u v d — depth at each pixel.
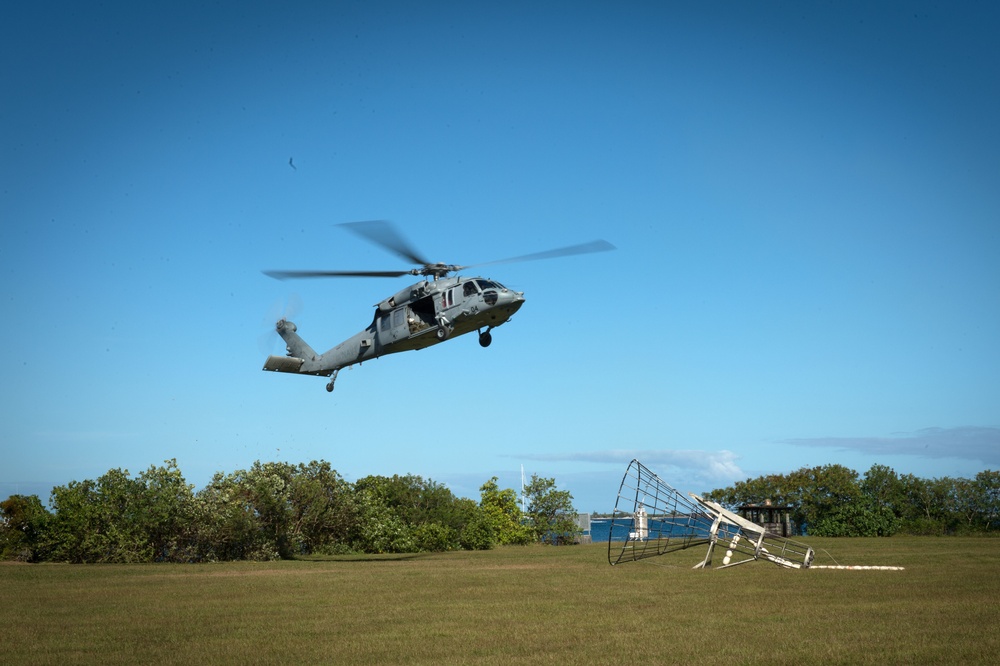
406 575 24.55
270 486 38.59
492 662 10.34
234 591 19.98
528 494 57.84
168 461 36.94
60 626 14.07
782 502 54.06
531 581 21.62
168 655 11.22
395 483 50.91
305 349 35.22
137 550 34.88
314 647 11.69
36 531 34.59
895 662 9.79
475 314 29.53
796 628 12.51
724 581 20.34
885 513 50.25
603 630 12.80
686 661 10.13
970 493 50.91
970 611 13.98
